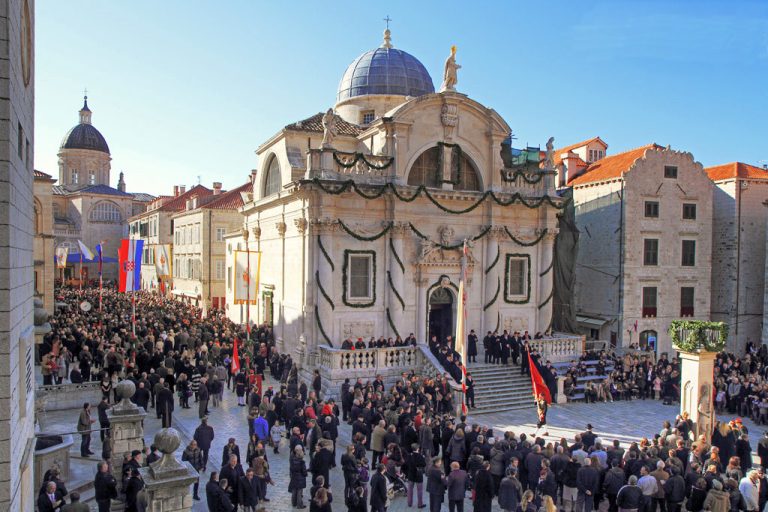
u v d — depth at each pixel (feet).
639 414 85.40
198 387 80.53
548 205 110.22
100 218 293.02
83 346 84.69
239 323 140.26
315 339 95.55
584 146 161.68
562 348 106.11
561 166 147.95
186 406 81.97
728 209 137.28
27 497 37.17
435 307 107.04
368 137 108.58
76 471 56.03
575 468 50.14
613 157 143.74
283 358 96.27
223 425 74.08
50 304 125.08
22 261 35.32
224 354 97.04
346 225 97.30
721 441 61.05
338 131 112.06
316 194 94.99
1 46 27.55
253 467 46.65
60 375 86.12
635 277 126.21
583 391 94.73
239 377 82.58
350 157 98.12
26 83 37.19
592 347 119.03
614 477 48.42
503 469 51.65
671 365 93.56
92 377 86.94
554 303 120.26
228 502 41.65
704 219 132.67
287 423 68.23
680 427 63.67
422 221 102.53
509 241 108.78
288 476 58.75
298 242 100.53
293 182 96.22
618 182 126.93
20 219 33.78
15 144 30.83
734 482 45.78
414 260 101.35
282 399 70.95
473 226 106.73
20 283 34.14
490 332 102.53
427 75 132.36
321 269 95.14
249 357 95.55
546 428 77.36
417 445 52.80
